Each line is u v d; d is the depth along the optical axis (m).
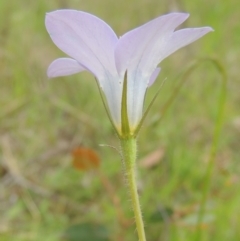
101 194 0.25
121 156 0.13
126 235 0.21
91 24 0.13
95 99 0.32
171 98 0.22
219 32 0.34
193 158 0.26
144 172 0.25
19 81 0.33
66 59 0.14
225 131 0.30
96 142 0.29
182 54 0.36
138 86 0.14
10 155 0.28
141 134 0.28
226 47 0.36
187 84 0.33
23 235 0.22
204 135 0.29
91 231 0.21
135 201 0.13
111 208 0.23
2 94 0.33
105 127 0.30
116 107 0.14
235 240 0.21
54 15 0.13
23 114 0.31
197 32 0.13
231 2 0.38
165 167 0.26
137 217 0.13
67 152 0.29
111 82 0.14
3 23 0.36
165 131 0.28
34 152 0.29
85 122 0.30
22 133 0.30
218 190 0.24
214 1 0.38
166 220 0.21
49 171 0.28
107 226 0.21
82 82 0.33
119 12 0.41
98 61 0.13
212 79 0.33
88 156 0.21
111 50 0.13
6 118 0.31
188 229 0.21
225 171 0.25
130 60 0.13
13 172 0.27
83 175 0.26
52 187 0.26
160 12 0.41
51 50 0.35
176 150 0.27
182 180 0.25
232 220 0.22
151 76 0.14
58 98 0.33
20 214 0.25
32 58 0.34
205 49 0.34
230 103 0.32
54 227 0.23
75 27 0.13
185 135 0.29
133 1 0.42
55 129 0.30
